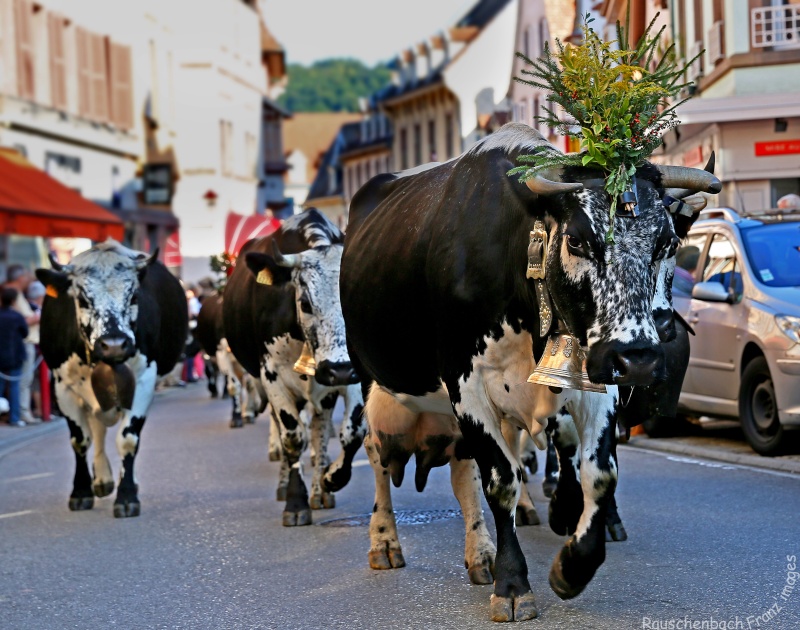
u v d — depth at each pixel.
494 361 7.80
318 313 11.68
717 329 15.70
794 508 11.26
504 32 76.56
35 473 17.22
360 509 12.64
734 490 12.34
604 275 6.81
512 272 7.56
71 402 13.67
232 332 13.93
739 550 9.62
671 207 7.34
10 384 24.05
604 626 7.68
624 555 9.62
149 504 13.74
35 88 48.75
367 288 9.34
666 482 13.04
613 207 6.85
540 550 9.95
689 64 7.48
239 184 84.06
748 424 14.99
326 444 13.22
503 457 7.93
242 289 13.48
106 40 57.62
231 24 82.62
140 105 62.88
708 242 16.61
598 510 7.60
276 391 12.37
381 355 9.22
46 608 9.15
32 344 24.58
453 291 7.89
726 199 27.59
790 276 15.27
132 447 13.22
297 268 11.84
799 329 14.19
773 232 15.94
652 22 7.58
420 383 8.86
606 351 6.75
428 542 10.59
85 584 9.88
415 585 9.05
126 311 12.91
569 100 7.41
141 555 10.89
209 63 75.88
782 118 27.09
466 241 7.86
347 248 10.27
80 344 13.26
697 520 10.91
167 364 14.45
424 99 94.94
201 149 74.50
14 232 28.48
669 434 17.30
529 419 7.84
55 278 12.91
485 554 9.01
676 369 10.87
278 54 104.25
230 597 9.10
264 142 100.88
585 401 7.61
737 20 27.41
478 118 69.12
